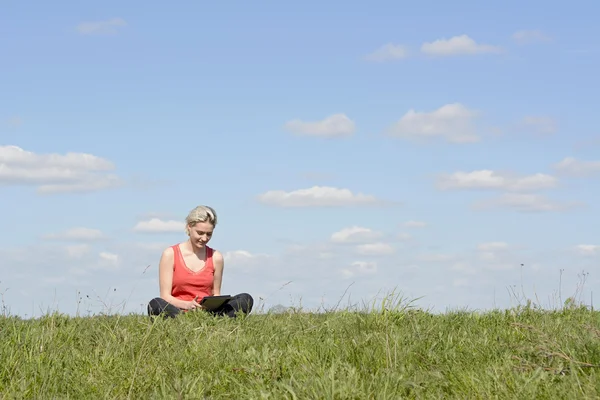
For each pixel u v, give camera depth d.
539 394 4.53
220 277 9.41
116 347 6.56
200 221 9.00
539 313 8.38
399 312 7.59
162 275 9.07
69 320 7.75
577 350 5.46
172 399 5.04
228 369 5.70
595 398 4.36
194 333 7.26
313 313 8.52
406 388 4.95
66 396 5.39
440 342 6.39
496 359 5.62
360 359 5.77
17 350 6.27
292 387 4.90
